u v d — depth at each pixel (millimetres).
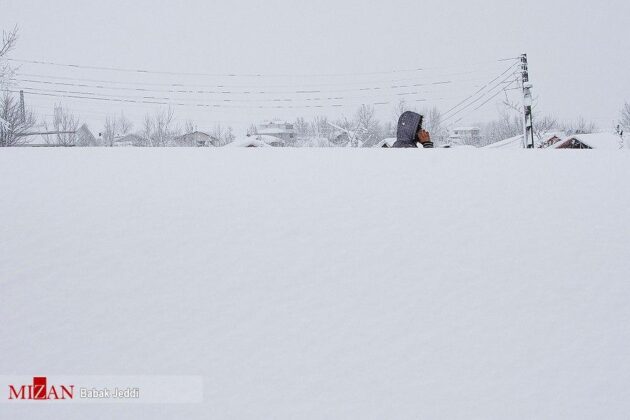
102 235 4387
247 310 3680
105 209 4789
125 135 54875
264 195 5164
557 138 41875
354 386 3180
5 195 4996
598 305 3812
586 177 5840
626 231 4680
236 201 5023
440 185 5523
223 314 3645
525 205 5105
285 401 3082
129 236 4383
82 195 5051
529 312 3738
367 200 5113
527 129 32438
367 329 3557
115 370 3260
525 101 32281
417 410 3043
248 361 3316
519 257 4285
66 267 4008
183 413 3004
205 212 4793
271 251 4258
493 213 4926
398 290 3893
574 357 3402
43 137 41344
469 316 3689
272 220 4691
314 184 5469
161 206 4875
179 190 5230
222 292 3824
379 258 4215
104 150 7133
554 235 4594
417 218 4797
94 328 3516
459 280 4012
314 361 3326
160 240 4344
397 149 7426
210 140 53438
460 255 4289
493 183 5602
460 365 3328
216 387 3160
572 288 3969
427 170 5992
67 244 4254
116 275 3945
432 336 3521
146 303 3713
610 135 35625
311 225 4625
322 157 6621
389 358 3359
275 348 3406
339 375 3242
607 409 3062
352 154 6871
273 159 6465
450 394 3145
